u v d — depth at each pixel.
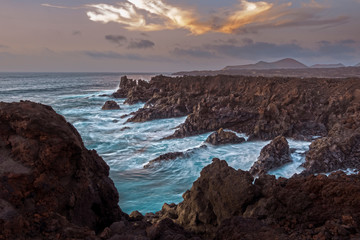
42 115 5.14
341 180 6.96
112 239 4.86
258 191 7.85
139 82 61.25
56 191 4.87
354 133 18.89
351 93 29.73
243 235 5.49
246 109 31.19
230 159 20.16
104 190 6.59
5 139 4.91
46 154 4.75
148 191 15.72
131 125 32.50
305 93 30.80
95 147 24.11
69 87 98.50
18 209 4.27
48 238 4.07
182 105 37.75
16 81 140.00
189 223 8.52
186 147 23.70
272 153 18.14
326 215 6.10
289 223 6.23
